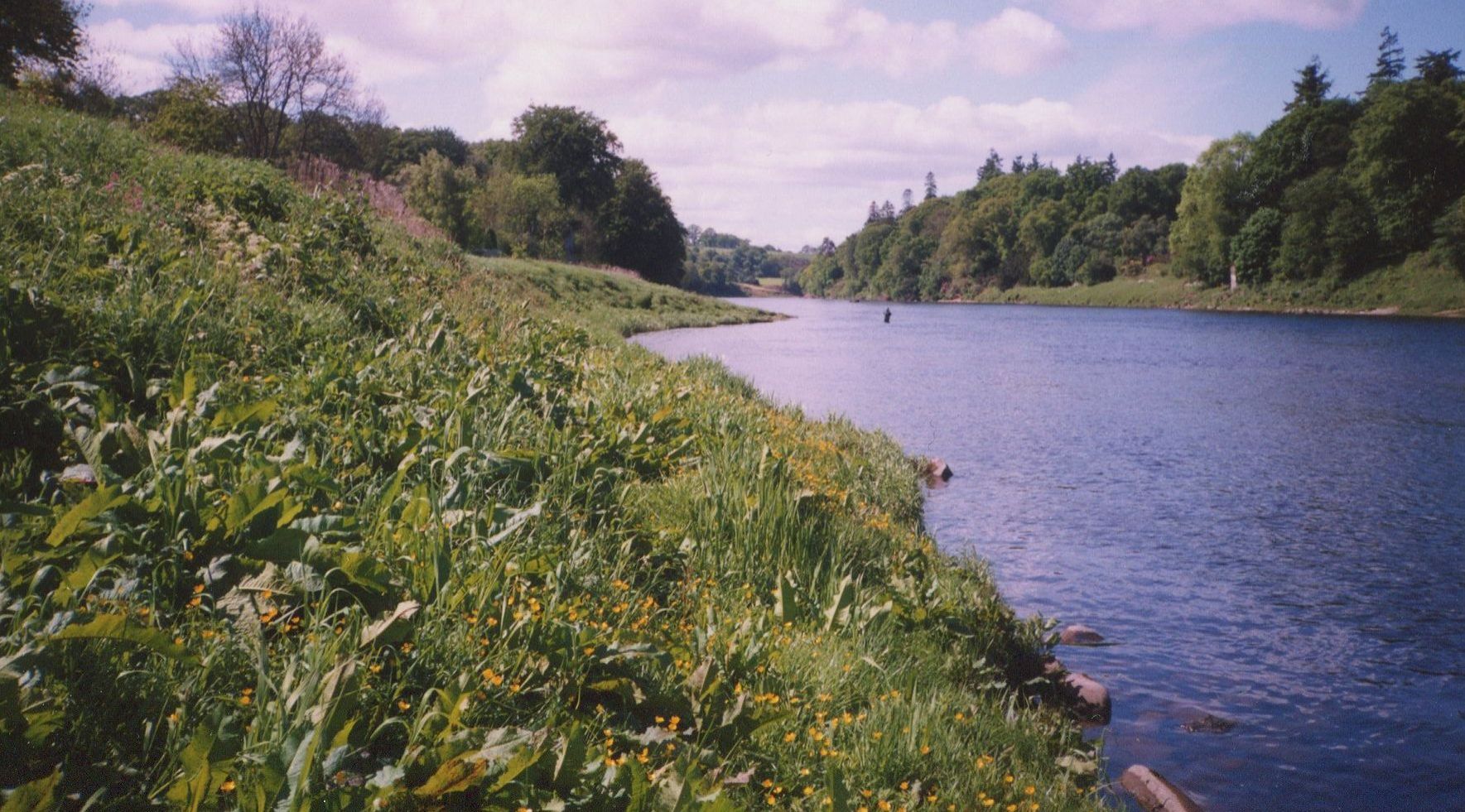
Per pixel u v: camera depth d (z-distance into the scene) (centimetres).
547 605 455
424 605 418
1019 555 1145
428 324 1124
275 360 816
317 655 333
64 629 287
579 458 734
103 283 788
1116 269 13725
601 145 9962
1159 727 700
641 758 360
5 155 1221
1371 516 1380
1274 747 672
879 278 18950
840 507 968
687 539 688
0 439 502
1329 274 9319
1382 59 11425
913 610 709
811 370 3331
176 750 287
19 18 2430
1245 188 10644
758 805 381
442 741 323
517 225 7350
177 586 386
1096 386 2997
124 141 1644
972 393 2762
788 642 549
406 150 10712
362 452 639
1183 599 1002
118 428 494
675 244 10619
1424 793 613
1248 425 2228
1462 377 3259
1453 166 8650
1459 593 1035
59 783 254
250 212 1441
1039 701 700
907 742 463
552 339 1443
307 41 3122
